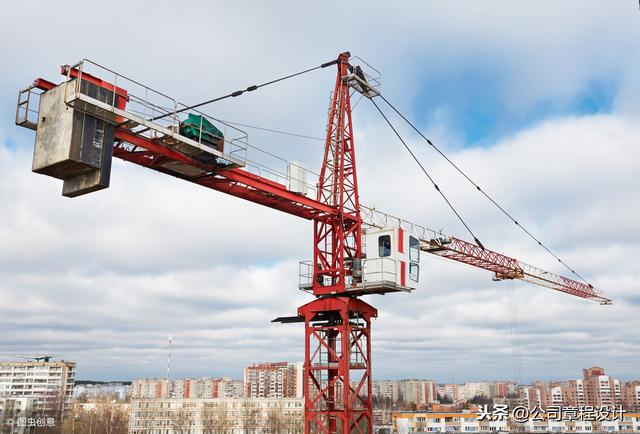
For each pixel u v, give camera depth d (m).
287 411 166.00
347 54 49.88
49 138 28.25
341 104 49.31
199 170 37.00
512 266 96.44
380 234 46.47
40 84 28.84
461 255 86.94
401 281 45.34
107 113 28.83
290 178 43.53
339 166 48.50
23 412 152.38
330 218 47.09
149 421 165.00
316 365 44.53
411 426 135.12
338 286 45.44
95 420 168.12
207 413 163.38
